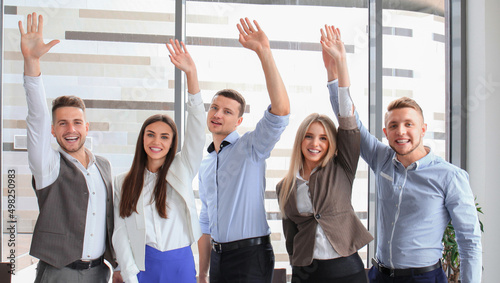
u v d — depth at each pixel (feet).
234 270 5.73
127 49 7.97
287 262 8.18
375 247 8.16
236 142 6.00
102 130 7.86
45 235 5.31
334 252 5.39
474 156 8.09
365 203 8.32
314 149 5.64
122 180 5.59
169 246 5.30
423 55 8.52
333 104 5.97
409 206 5.35
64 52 7.86
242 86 8.22
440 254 5.34
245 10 8.33
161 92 7.98
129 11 8.00
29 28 5.06
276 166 8.24
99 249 5.52
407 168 5.47
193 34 8.20
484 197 7.84
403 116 5.43
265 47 5.25
